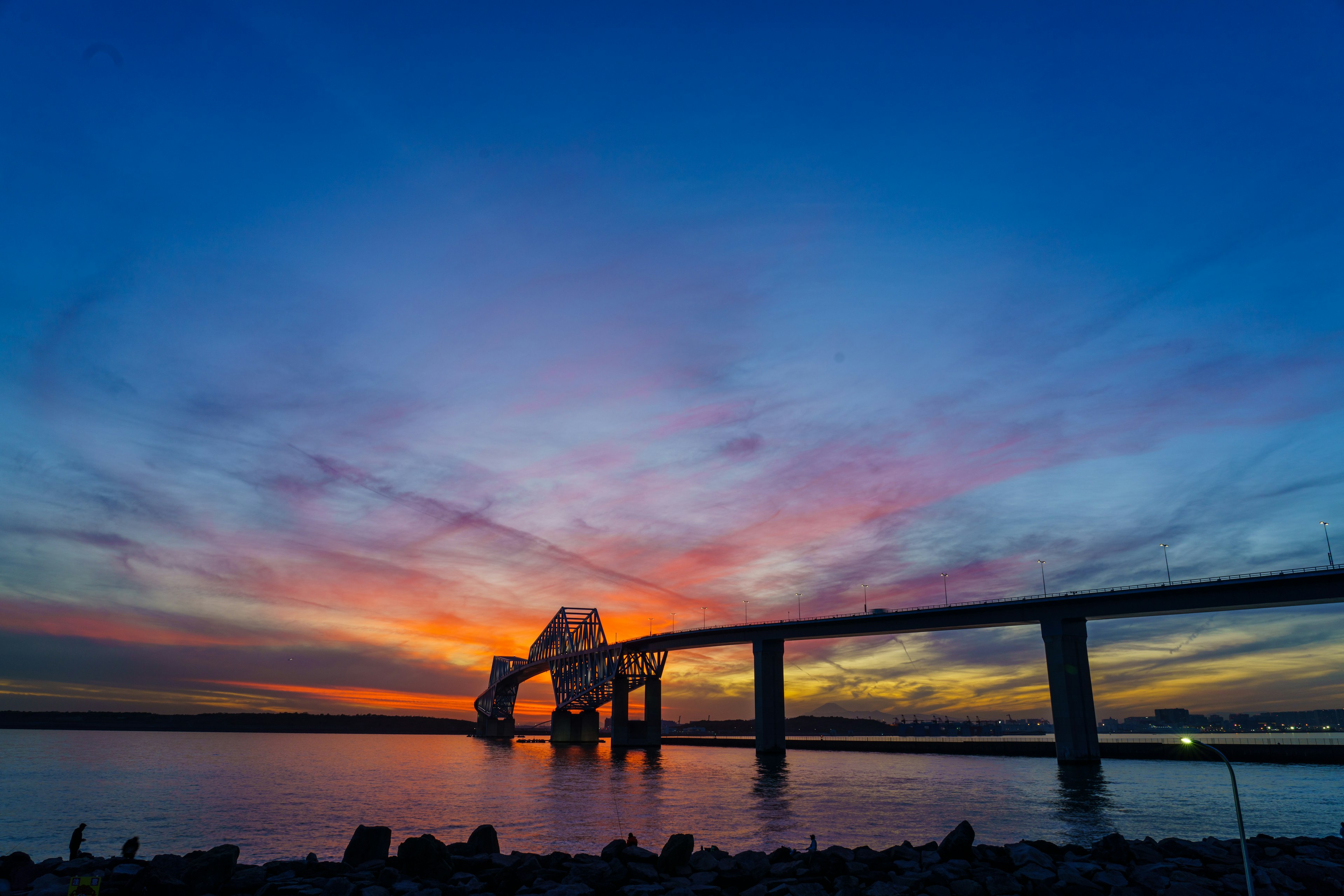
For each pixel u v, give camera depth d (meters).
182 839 59.78
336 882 31.31
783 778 109.44
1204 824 59.88
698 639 173.38
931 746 192.62
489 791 96.69
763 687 153.12
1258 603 95.56
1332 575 89.75
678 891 32.12
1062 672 110.94
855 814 67.62
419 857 34.97
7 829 65.81
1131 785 93.31
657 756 184.75
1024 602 116.81
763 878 35.12
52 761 171.75
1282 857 36.84
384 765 164.00
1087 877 34.28
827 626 145.50
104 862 34.38
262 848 55.09
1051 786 92.94
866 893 32.22
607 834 57.69
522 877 33.91
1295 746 127.56
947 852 37.88
